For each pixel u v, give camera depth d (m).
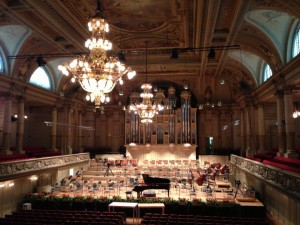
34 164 15.71
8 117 16.91
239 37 14.98
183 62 20.22
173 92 25.66
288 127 14.99
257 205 13.35
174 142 25.45
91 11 12.48
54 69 21.83
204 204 13.68
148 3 11.95
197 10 11.77
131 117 26.00
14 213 12.00
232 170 22.91
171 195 15.77
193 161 23.91
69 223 10.40
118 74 9.77
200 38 14.84
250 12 12.57
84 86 9.44
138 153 25.72
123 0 11.66
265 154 19.52
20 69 17.36
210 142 26.95
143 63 20.67
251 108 22.64
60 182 18.62
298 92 17.41
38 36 15.45
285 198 12.41
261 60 19.34
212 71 22.92
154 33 15.61
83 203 14.55
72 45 16.52
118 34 15.75
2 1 10.97
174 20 13.82
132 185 17.20
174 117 25.66
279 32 14.12
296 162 12.71
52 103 22.44
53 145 22.58
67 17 12.52
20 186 16.14
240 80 22.84
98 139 28.25
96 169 23.00
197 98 26.34
